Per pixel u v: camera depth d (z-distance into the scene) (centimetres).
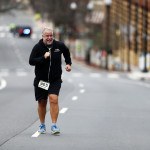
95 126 3406
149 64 13712
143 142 2783
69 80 9931
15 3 14375
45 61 2938
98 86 7956
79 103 4997
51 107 2991
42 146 2642
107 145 2684
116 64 17038
